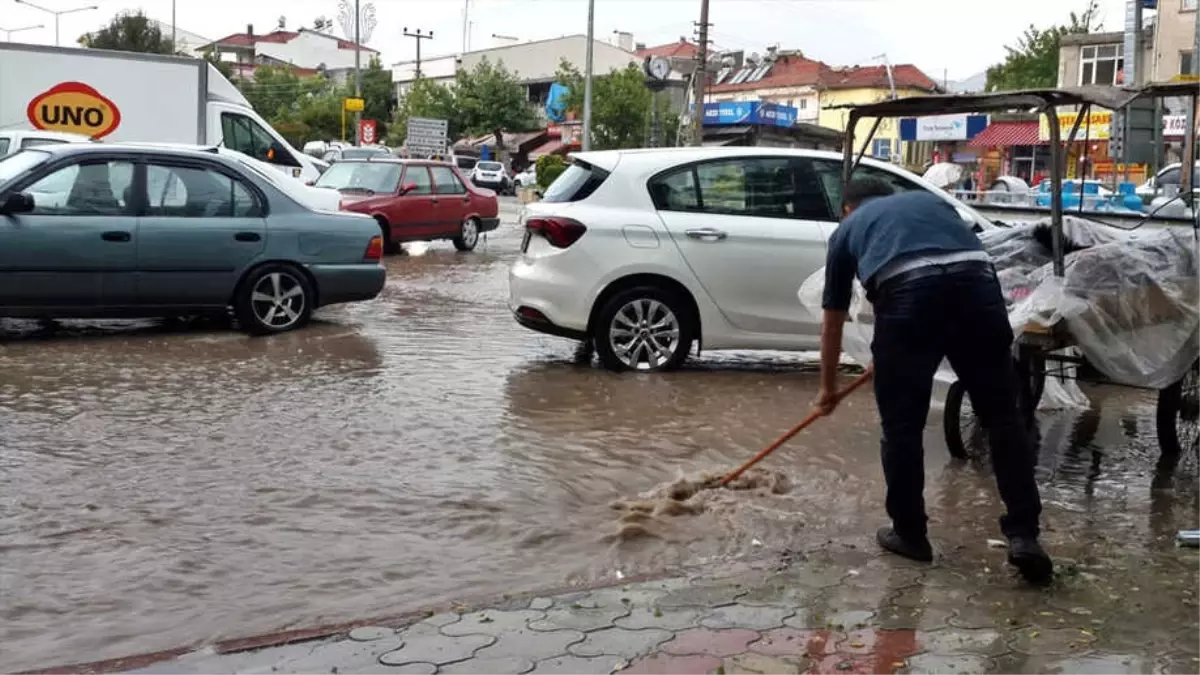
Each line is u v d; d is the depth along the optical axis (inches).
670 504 203.6
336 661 141.3
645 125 2105.1
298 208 392.2
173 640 147.9
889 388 176.7
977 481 229.5
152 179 367.9
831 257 183.6
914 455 178.5
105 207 358.9
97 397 281.1
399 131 2728.8
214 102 765.9
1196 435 260.7
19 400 275.4
